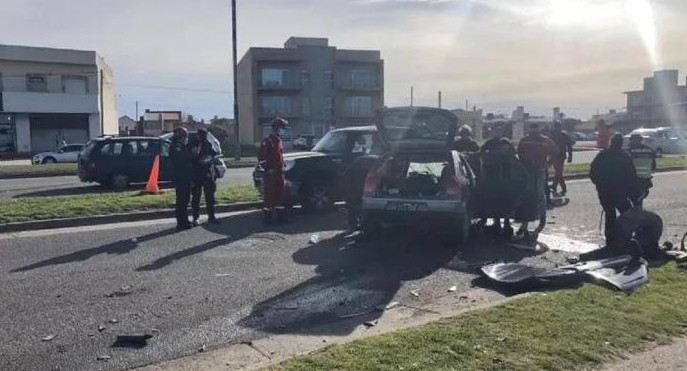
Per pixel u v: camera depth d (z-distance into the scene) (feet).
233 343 17.56
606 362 15.11
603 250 28.27
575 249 30.94
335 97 224.33
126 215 40.91
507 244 32.32
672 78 277.85
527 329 17.02
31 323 19.24
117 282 24.35
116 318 19.77
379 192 32.14
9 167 94.02
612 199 28.78
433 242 32.86
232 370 15.34
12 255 29.53
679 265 25.00
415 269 26.78
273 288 23.59
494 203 33.40
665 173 78.69
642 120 287.07
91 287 23.59
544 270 24.41
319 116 222.69
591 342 16.15
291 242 32.99
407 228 35.37
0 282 24.32
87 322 19.38
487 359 14.92
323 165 42.50
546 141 36.86
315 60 221.25
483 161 33.68
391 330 17.99
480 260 28.48
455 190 31.09
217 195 48.03
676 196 52.19
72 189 62.64
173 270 26.48
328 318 19.92
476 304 21.26
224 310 20.74
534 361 14.85
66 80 172.76
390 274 25.91
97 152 62.28
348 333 18.33
